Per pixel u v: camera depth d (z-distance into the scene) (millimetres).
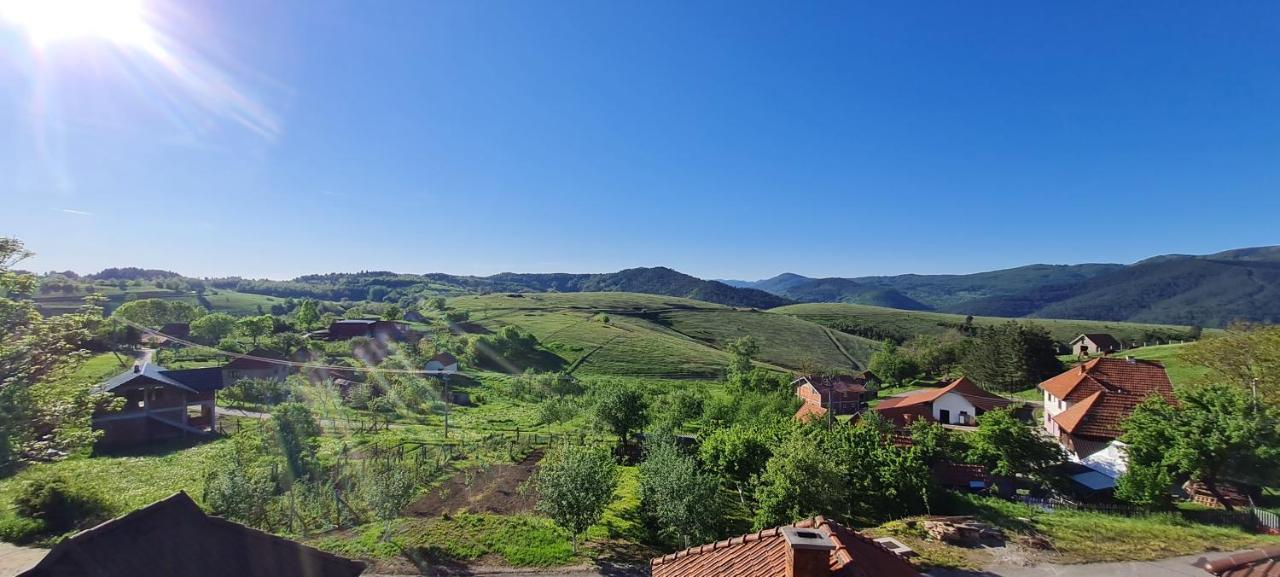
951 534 23750
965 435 45094
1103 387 49031
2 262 26656
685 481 25594
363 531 25531
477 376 91938
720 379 106562
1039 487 36156
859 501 30641
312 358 93812
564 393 79062
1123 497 30391
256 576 13891
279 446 37062
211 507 25828
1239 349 42625
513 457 41656
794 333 175250
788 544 11273
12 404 23656
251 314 167750
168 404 50812
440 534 25172
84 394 27969
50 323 27594
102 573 12172
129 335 99688
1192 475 29625
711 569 13188
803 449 26969
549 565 23250
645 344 130750
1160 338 128125
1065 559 21750
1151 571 20688
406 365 90500
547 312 178375
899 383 101938
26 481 26094
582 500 24469
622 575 22719
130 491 32562
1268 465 27188
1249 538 23938
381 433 51312
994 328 96312
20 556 21484
